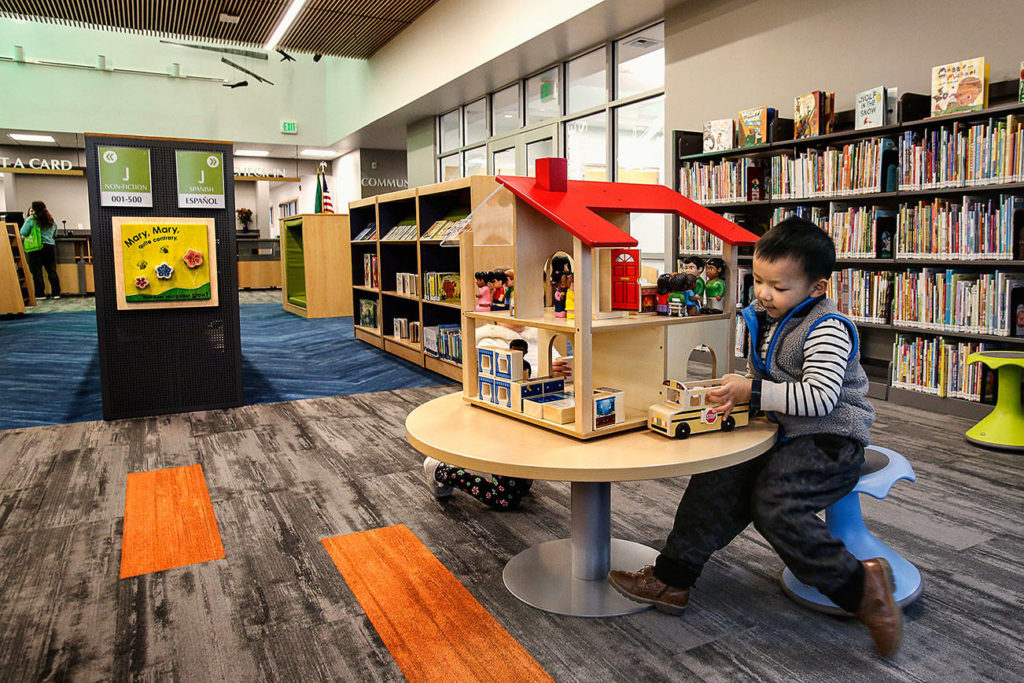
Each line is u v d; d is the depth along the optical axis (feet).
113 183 12.05
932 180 12.08
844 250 13.76
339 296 28.86
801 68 15.62
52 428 11.98
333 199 48.75
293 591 6.28
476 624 5.69
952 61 12.78
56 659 5.26
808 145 14.67
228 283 13.14
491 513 8.09
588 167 24.36
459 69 26.27
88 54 36.32
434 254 17.34
